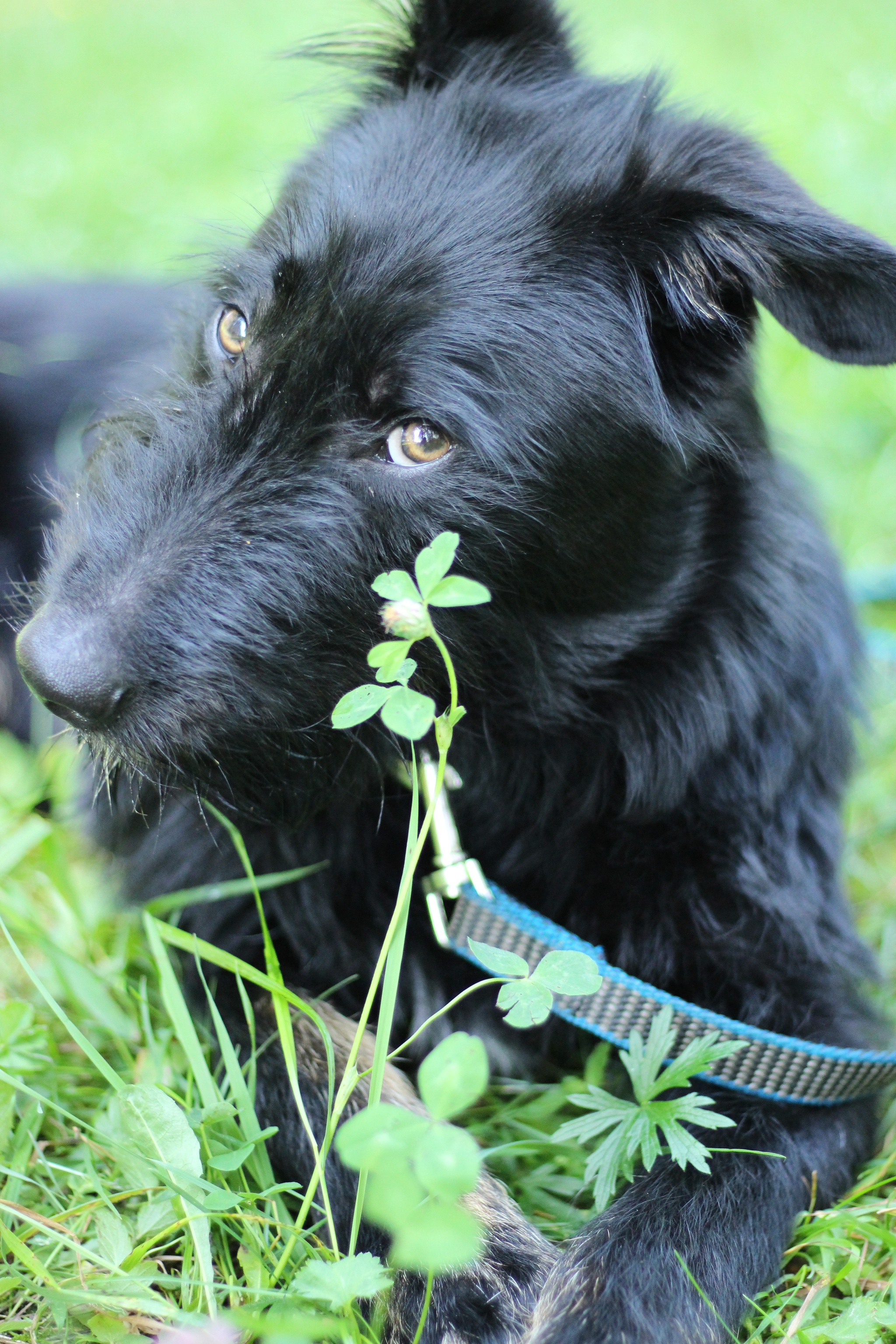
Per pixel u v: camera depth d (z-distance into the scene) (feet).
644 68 2.54
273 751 2.16
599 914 2.29
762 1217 2.05
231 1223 2.04
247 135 6.26
